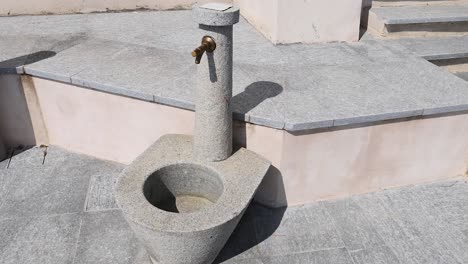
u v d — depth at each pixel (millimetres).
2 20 5969
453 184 4152
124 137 4254
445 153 4020
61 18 6160
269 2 5191
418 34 5633
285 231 3545
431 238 3471
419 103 3684
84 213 3691
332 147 3613
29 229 3492
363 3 5879
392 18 5414
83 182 4121
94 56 4652
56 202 3824
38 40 5145
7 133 4609
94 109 4215
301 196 3824
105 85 3924
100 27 5770
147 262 3193
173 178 3398
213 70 2982
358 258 3268
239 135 3613
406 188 4094
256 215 3727
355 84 4074
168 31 5656
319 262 3230
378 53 4977
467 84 4113
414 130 3766
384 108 3576
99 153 4520
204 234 2676
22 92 4383
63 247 3316
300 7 4996
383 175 3973
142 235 2744
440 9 5902
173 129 3934
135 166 3256
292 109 3531
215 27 2838
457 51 5121
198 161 3359
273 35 5176
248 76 4211
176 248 2748
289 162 3574
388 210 3797
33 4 6195
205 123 3189
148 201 2971
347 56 4855
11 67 4203
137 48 4957
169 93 3773
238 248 3357
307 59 4730
